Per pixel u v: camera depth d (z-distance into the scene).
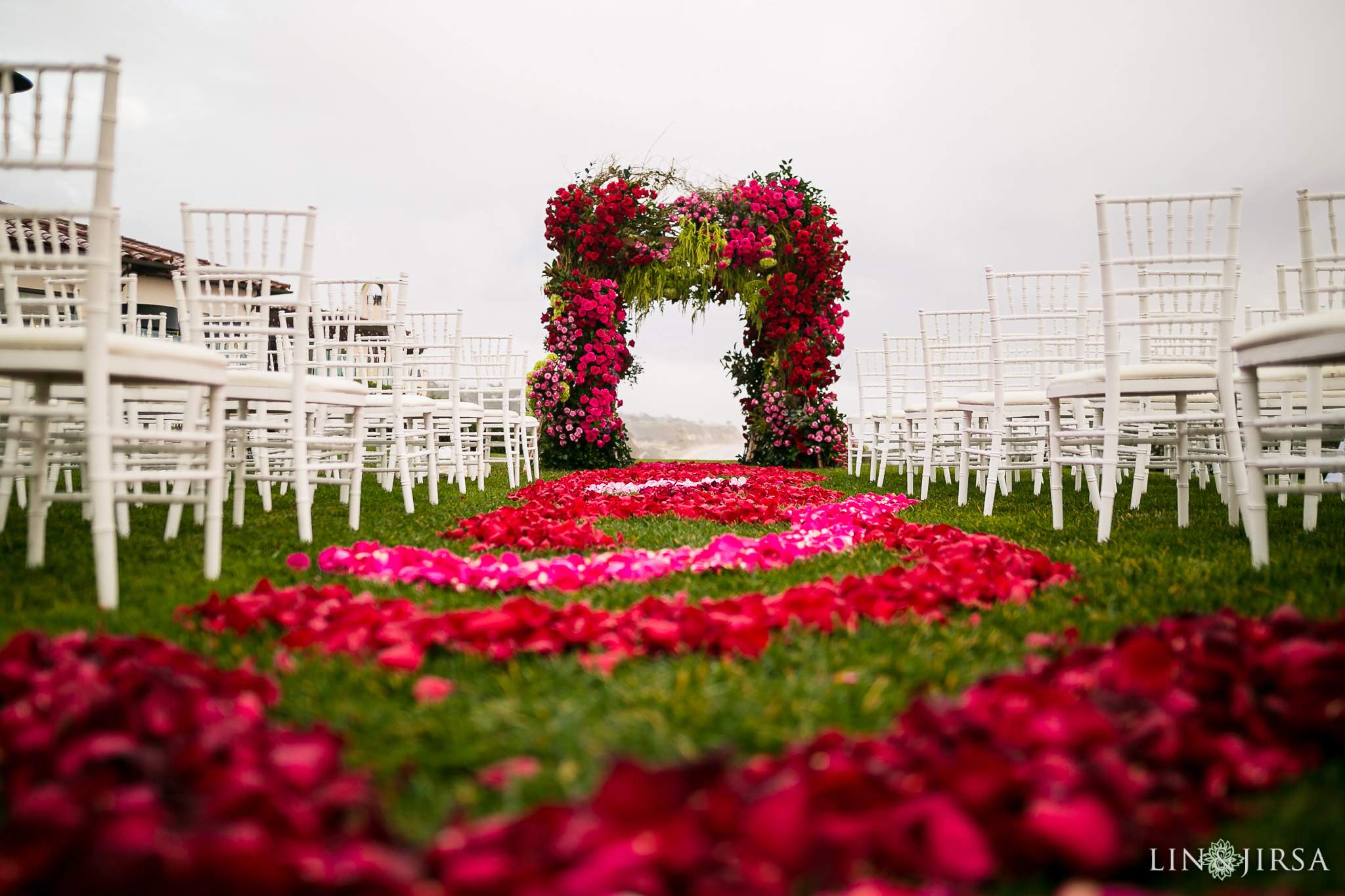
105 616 2.07
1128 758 1.05
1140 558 2.92
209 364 2.63
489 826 0.86
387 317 5.25
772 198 11.34
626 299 11.56
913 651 1.75
